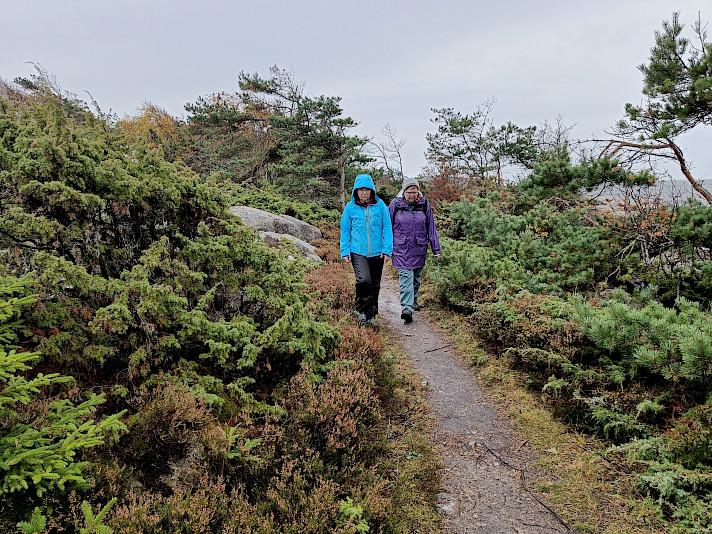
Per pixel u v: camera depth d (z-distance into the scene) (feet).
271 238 31.30
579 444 11.87
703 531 8.28
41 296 10.44
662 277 24.16
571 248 26.66
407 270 22.38
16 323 9.43
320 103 67.87
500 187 50.47
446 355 18.65
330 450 10.43
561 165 31.17
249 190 59.47
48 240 10.65
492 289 21.62
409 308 22.33
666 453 10.13
